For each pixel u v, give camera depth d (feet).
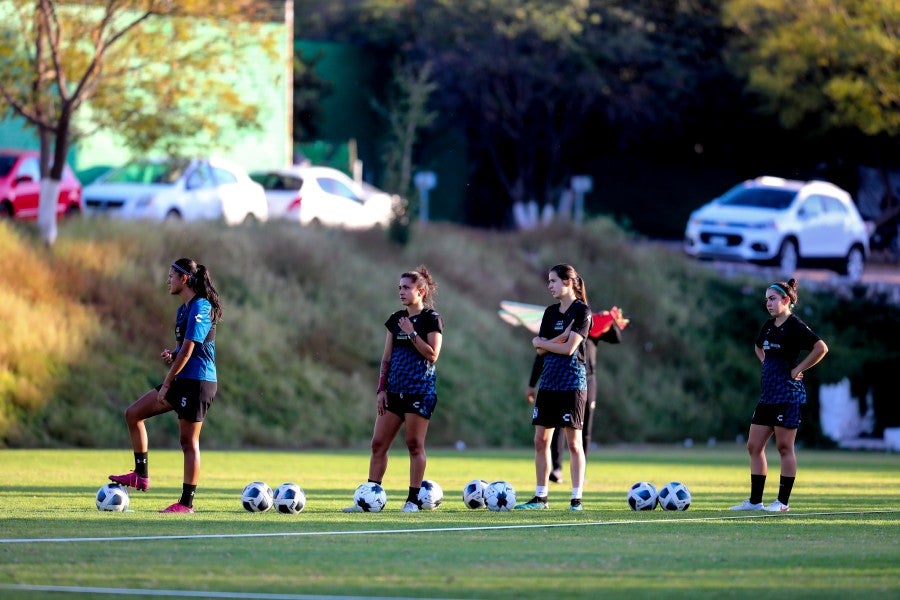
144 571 95.71
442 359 385.91
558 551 109.29
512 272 452.76
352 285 396.37
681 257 477.77
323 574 95.25
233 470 227.20
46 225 353.51
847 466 281.54
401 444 339.36
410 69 638.94
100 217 378.32
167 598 85.40
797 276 485.56
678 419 418.10
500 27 638.53
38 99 344.90
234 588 89.15
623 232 484.74
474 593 88.22
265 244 395.75
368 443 344.90
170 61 360.89
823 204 474.90
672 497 151.64
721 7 652.48
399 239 433.48
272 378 347.36
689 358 437.58
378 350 377.50
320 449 326.03
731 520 139.85
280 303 374.02
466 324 406.00
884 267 597.93
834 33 525.75
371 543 113.60
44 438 294.66
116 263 352.69
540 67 643.45
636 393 417.28
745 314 460.14
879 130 545.03
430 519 136.36
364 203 469.57
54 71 346.95
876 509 159.12
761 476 154.51
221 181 431.43
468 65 645.10
